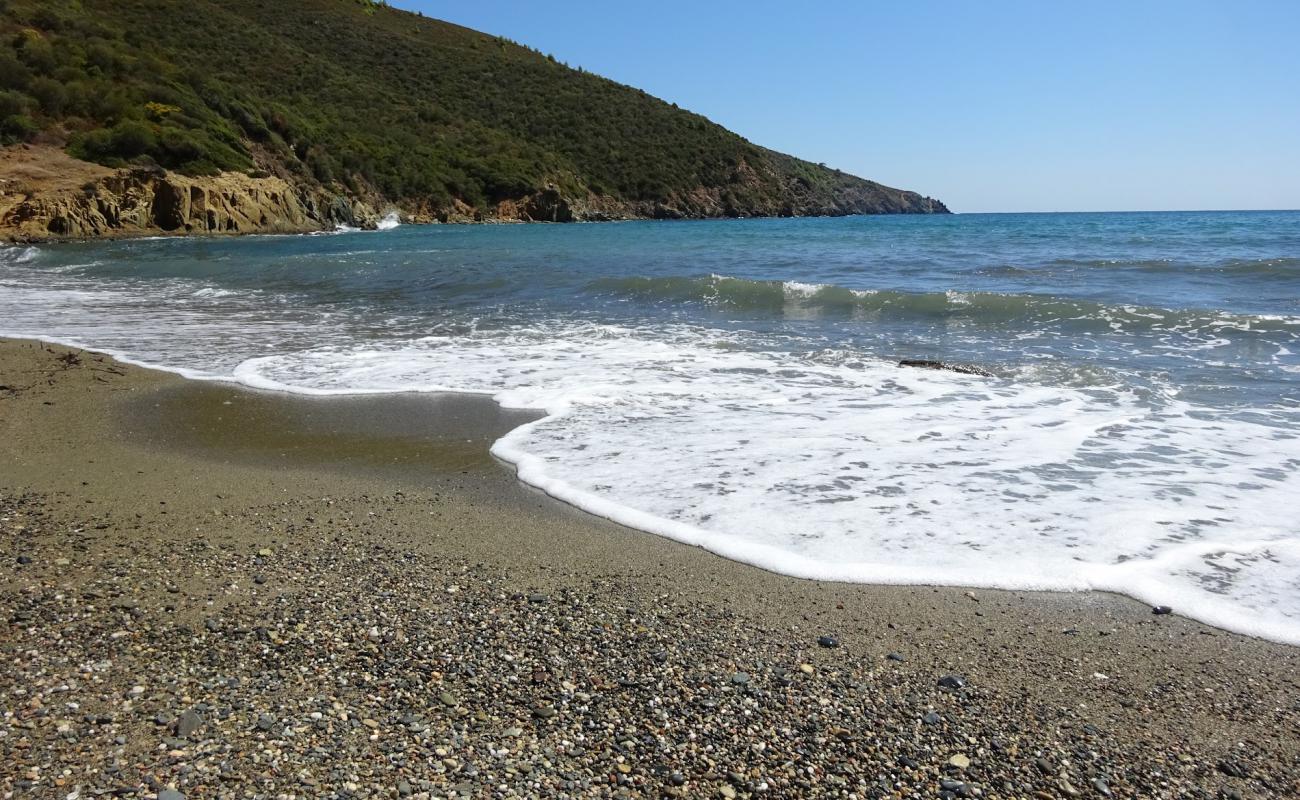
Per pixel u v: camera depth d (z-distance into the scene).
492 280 18.45
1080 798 2.70
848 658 3.54
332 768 2.72
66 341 11.44
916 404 7.81
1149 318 12.05
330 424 7.29
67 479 5.82
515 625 3.77
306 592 4.06
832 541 4.75
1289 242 27.72
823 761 2.85
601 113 84.38
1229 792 2.73
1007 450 6.36
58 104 39.94
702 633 3.74
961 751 2.93
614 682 3.31
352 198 51.94
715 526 4.98
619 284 16.88
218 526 4.94
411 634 3.66
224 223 39.66
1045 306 13.00
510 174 64.94
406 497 5.49
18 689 3.12
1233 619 3.86
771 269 20.75
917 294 14.27
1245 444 6.43
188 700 3.08
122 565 4.33
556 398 8.09
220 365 9.83
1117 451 6.30
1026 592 4.16
